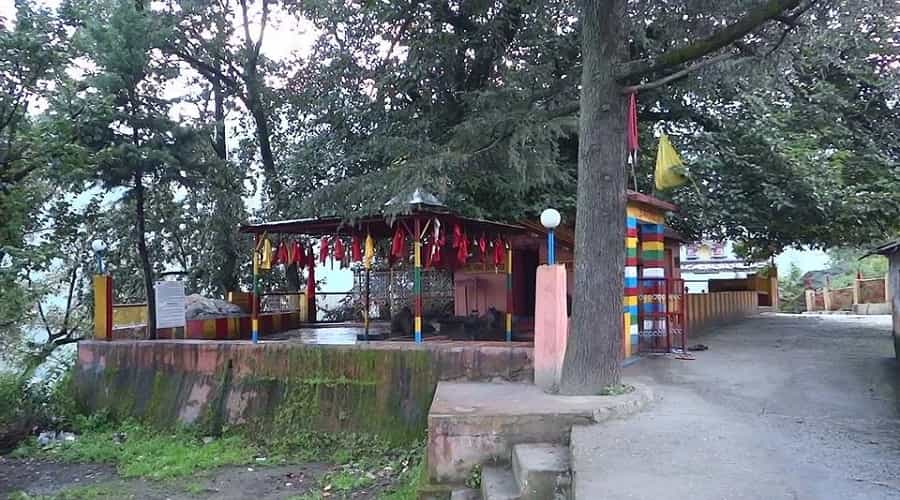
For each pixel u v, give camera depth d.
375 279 15.41
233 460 9.31
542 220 8.15
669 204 10.81
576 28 12.93
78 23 13.59
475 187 11.87
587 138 7.21
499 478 5.98
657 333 10.73
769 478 4.42
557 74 13.17
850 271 31.08
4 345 13.67
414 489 6.96
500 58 13.73
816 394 7.41
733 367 9.28
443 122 13.75
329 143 15.55
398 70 13.91
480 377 9.13
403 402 9.44
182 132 14.02
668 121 14.20
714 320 16.14
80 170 10.91
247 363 10.59
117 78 12.87
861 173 13.91
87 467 9.48
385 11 13.35
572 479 4.88
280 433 9.95
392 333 12.98
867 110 14.70
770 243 17.53
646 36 10.75
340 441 9.56
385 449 9.20
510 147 10.54
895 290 9.76
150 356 11.30
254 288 11.12
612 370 7.24
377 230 11.90
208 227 17.17
